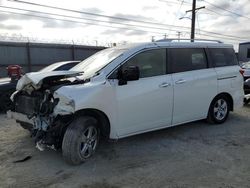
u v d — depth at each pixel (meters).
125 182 3.87
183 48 5.81
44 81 4.56
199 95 6.00
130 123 4.93
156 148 5.11
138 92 4.94
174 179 3.93
